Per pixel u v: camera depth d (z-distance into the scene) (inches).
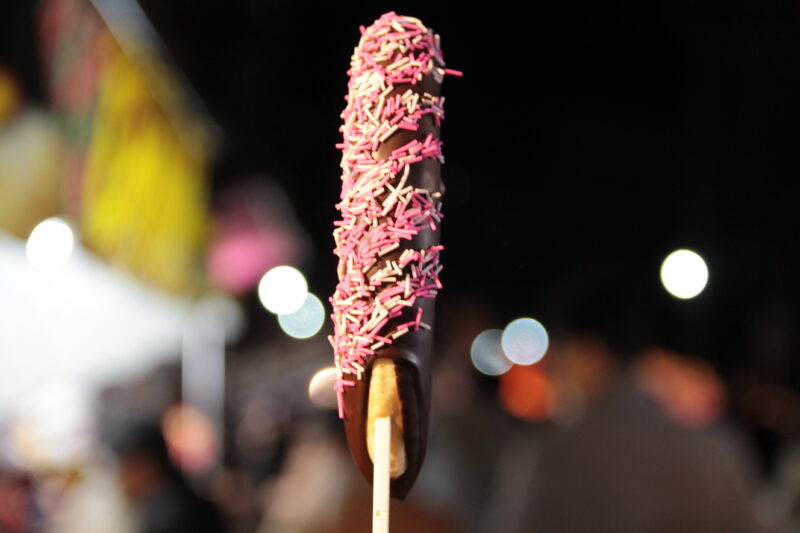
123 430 182.4
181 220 275.1
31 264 176.4
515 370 272.7
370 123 76.9
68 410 208.8
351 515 151.5
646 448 138.3
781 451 230.1
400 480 78.4
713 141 526.9
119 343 231.5
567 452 141.3
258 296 426.0
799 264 486.0
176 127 257.1
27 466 199.8
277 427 316.5
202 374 327.6
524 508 142.9
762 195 513.3
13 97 152.8
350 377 78.4
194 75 328.8
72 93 176.4
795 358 393.4
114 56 198.2
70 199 179.3
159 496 180.7
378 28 79.2
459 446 238.1
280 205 416.5
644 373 145.6
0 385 190.1
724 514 136.9
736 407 244.5
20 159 156.6
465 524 207.5
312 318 437.1
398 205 75.7
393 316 75.9
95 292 213.3
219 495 242.8
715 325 365.7
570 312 149.4
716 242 515.5
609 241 605.9
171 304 272.2
